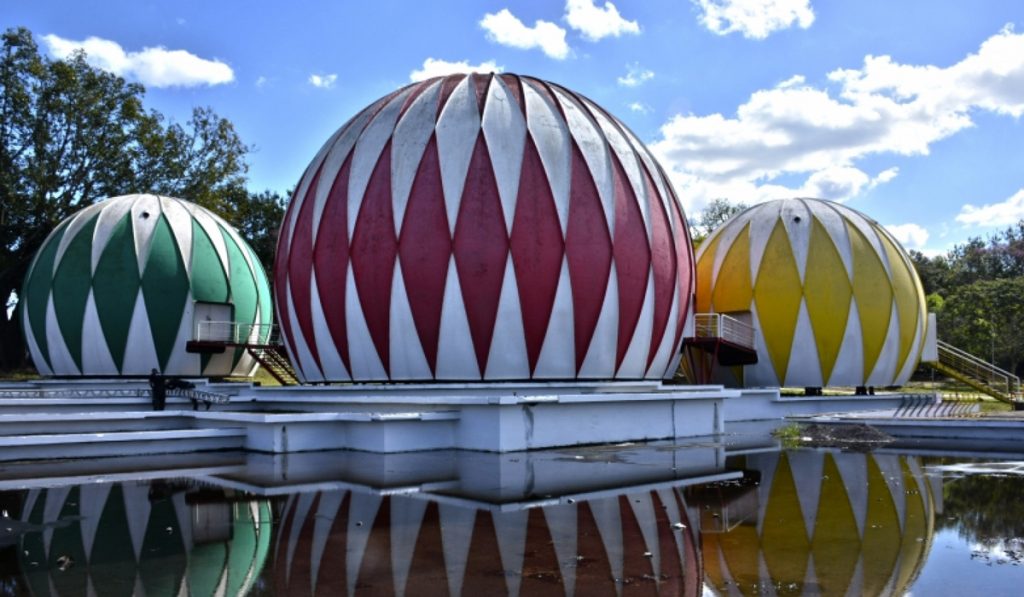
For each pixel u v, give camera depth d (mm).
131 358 31078
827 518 10352
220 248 33594
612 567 7859
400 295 22172
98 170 46875
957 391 44500
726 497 11891
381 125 24000
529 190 22328
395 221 22391
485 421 18688
